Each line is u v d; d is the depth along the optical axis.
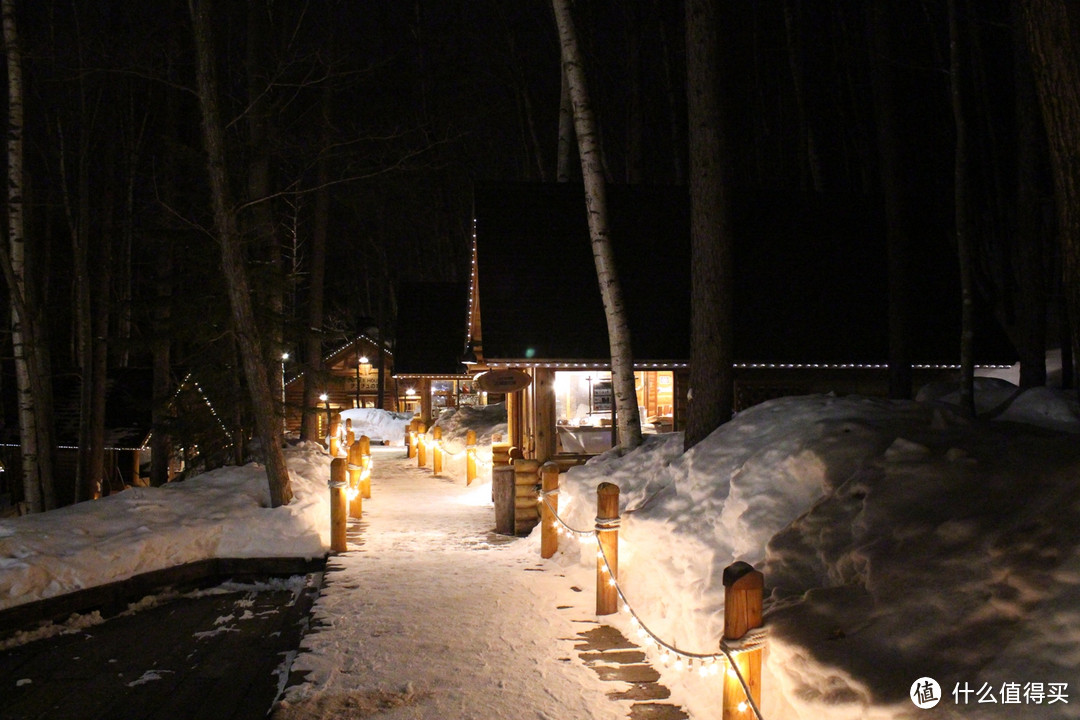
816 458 5.63
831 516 5.01
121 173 17.94
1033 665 3.15
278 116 19.12
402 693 5.37
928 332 16.73
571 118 18.31
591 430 16.47
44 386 13.41
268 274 15.02
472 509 14.84
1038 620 3.33
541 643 6.39
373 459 27.11
